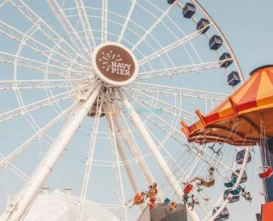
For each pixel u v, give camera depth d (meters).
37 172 25.28
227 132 20.98
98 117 28.81
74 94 29.23
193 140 21.78
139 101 30.48
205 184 20.84
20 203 24.16
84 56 30.23
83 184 26.08
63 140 26.39
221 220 28.56
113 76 29.91
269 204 17.48
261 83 18.80
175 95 31.06
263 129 19.39
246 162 29.48
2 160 25.17
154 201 21.17
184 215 21.30
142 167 28.70
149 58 31.66
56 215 39.16
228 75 33.62
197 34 33.53
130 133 29.44
